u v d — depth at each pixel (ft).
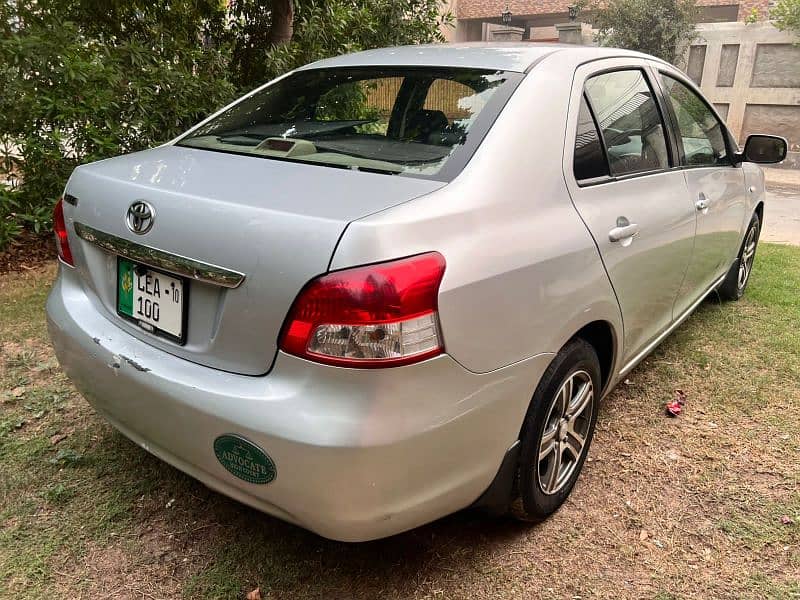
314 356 5.30
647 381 11.32
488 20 73.56
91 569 6.97
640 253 8.41
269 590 6.76
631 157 8.89
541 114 7.22
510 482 6.87
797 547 7.44
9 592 6.63
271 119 8.48
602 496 8.29
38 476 8.39
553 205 7.01
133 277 6.61
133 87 16.88
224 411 5.62
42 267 16.15
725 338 13.12
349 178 6.34
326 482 5.36
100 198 6.86
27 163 16.42
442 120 7.18
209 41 21.25
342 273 5.20
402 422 5.38
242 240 5.60
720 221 11.81
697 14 46.21
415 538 7.51
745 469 8.85
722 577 7.02
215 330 5.90
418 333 5.37
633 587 6.88
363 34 21.84
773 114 44.45
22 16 16.99
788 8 41.39
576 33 51.08
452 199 5.98
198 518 7.75
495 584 6.89
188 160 7.34
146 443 6.89
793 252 20.12
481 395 5.99
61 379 10.80
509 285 6.12
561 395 7.40
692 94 11.68
